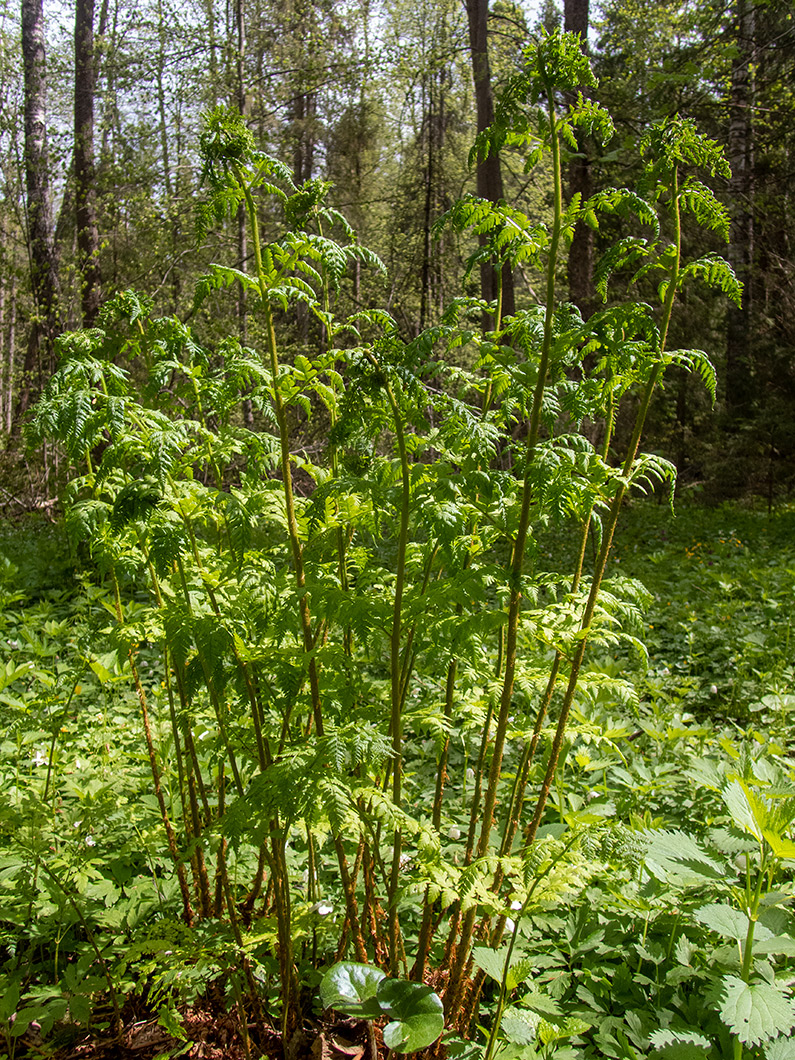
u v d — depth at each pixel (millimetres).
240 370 2098
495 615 1983
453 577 2029
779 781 2355
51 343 12852
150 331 2346
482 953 1879
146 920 2473
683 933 2412
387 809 1825
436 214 17125
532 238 2068
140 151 13109
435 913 2471
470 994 2150
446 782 3562
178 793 2889
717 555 8945
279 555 2619
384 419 2135
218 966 2035
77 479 2391
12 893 2439
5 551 9000
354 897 2125
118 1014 2232
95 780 3053
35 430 2016
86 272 11352
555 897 1790
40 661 4176
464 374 2473
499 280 2346
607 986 2229
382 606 2004
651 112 10984
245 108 12523
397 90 17219
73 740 3170
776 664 4867
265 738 2256
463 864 2244
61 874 2443
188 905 2482
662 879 2375
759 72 13203
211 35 11938
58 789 2908
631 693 2318
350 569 2590
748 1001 1760
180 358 2354
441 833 2430
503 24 15883
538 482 1836
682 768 3375
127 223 12414
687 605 6598
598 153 10875
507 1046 1920
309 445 10344
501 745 2023
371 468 2260
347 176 16266
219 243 11555
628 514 11883
